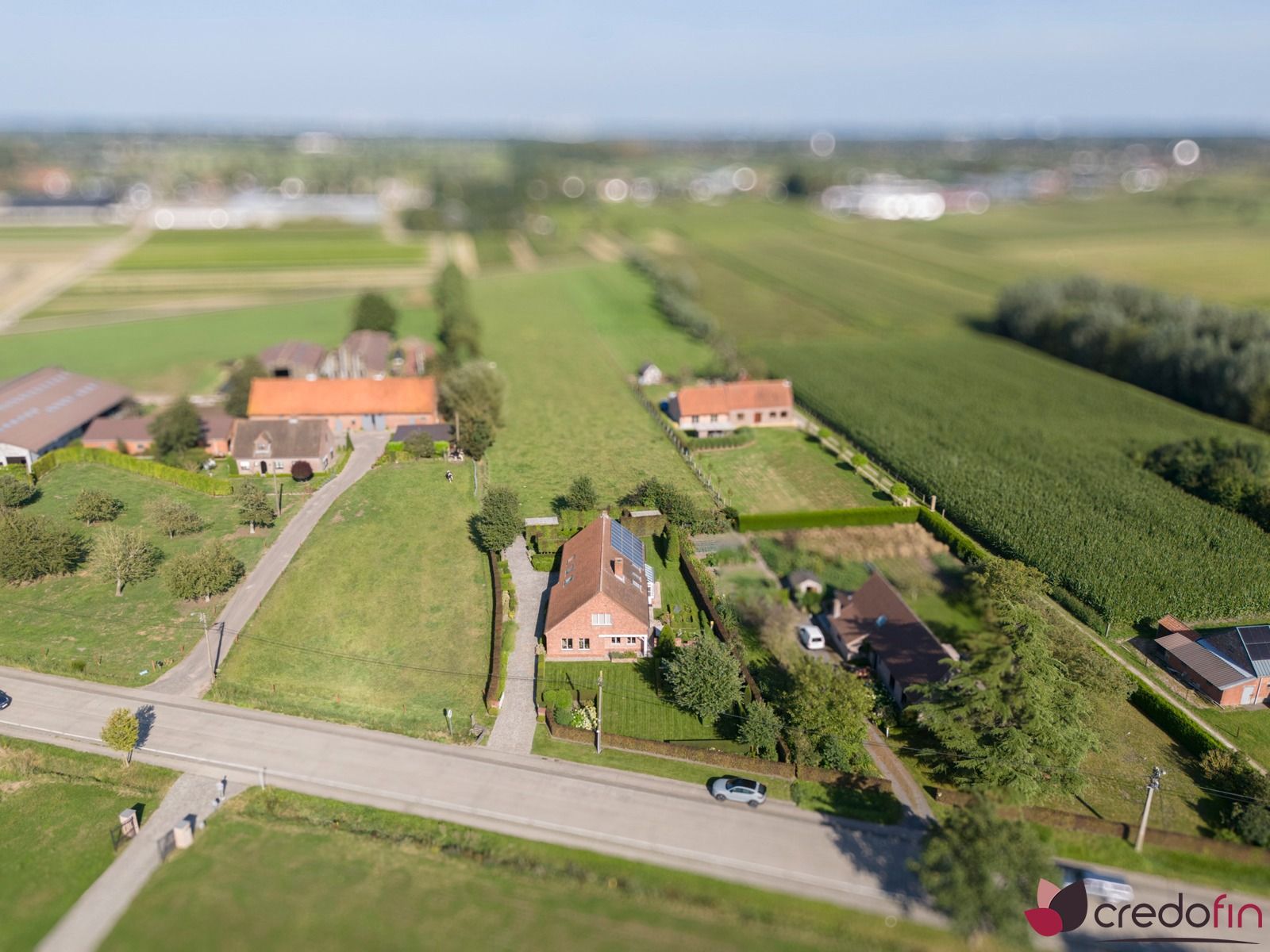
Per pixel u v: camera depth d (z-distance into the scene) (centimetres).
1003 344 19550
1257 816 5916
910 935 5000
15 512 9000
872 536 10500
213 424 12106
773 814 5966
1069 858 5734
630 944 4828
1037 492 11025
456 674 7331
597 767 6353
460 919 4956
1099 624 8369
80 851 5525
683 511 9788
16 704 6812
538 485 10825
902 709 7475
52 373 13412
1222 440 11950
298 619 7925
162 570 8500
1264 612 8700
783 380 15688
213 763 6241
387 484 10519
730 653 7262
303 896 5081
